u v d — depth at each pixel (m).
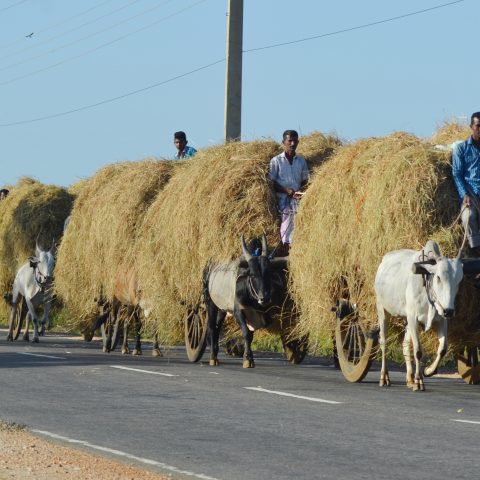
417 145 15.88
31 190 30.25
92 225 24.05
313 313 17.30
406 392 15.54
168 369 18.91
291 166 19.45
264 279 18.73
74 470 9.69
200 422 12.39
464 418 12.70
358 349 17.20
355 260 16.30
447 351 16.39
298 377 17.86
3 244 30.53
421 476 9.41
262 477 9.45
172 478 9.45
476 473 9.52
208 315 20.55
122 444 11.00
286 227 19.11
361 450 10.61
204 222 19.55
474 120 15.56
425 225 15.45
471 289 15.59
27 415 12.95
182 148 24.78
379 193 15.62
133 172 23.11
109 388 15.70
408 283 15.30
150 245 21.45
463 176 15.50
